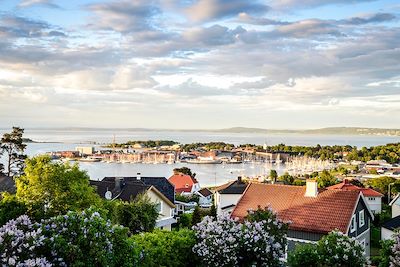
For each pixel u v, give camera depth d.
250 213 19.83
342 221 30.86
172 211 46.00
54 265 11.48
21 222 12.41
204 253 17.58
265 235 17.83
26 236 11.47
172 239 18.02
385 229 42.22
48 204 29.72
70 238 12.20
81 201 30.66
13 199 27.70
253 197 36.19
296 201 34.03
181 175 109.62
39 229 11.79
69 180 30.84
